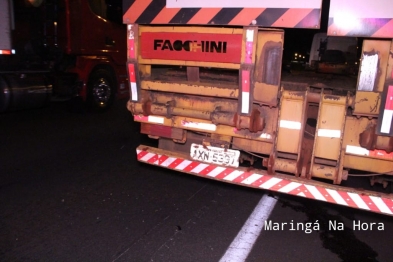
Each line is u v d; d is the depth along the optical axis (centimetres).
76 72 858
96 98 911
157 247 359
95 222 399
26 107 769
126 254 346
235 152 372
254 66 327
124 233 381
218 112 352
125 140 696
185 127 385
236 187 506
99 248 353
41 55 842
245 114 339
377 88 298
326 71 595
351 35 288
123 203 446
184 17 342
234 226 406
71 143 661
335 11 288
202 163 382
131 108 395
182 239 375
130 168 557
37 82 776
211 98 368
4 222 389
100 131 750
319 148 341
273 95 331
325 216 438
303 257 355
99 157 598
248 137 362
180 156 394
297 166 344
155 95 397
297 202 469
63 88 834
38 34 836
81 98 880
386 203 318
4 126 750
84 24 851
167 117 387
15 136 685
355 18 284
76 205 434
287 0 300
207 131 376
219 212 436
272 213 439
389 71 288
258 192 493
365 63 297
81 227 387
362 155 330
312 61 643
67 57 863
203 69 434
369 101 303
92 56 895
